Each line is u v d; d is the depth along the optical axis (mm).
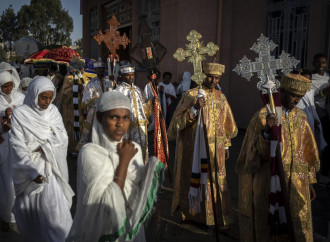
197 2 10211
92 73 8492
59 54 9930
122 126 1976
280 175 2801
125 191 2035
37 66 9969
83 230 1913
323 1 7578
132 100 5238
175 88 10195
